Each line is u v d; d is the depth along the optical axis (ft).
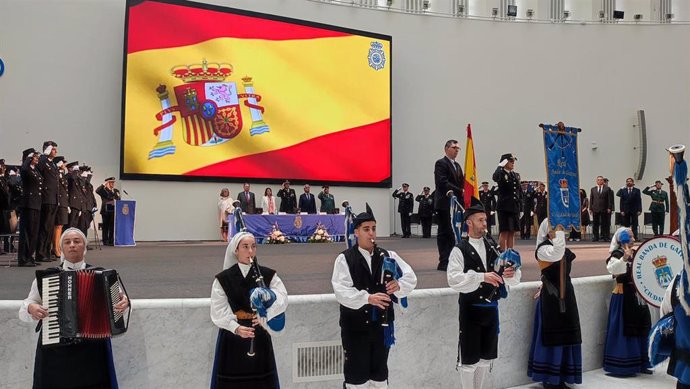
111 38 51.31
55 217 33.76
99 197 50.24
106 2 51.24
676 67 71.10
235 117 53.11
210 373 14.34
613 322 19.80
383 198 60.95
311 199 55.06
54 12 49.49
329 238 52.31
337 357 15.34
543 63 69.51
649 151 70.44
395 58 64.54
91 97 50.55
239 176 53.11
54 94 49.29
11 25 48.03
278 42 55.36
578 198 18.75
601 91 70.44
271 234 49.44
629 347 19.58
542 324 17.99
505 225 28.63
